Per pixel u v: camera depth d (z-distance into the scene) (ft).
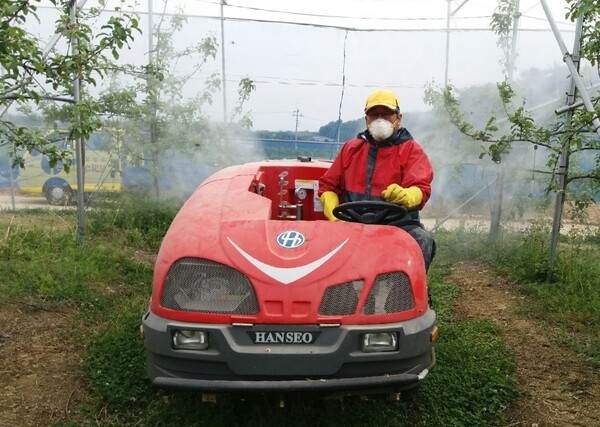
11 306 16.58
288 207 14.97
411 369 10.57
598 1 14.64
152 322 10.43
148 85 27.86
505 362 14.44
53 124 25.11
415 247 11.33
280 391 9.78
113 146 28.96
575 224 32.45
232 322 10.05
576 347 15.40
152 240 25.16
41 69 13.01
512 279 21.45
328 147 33.35
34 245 21.80
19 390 12.75
